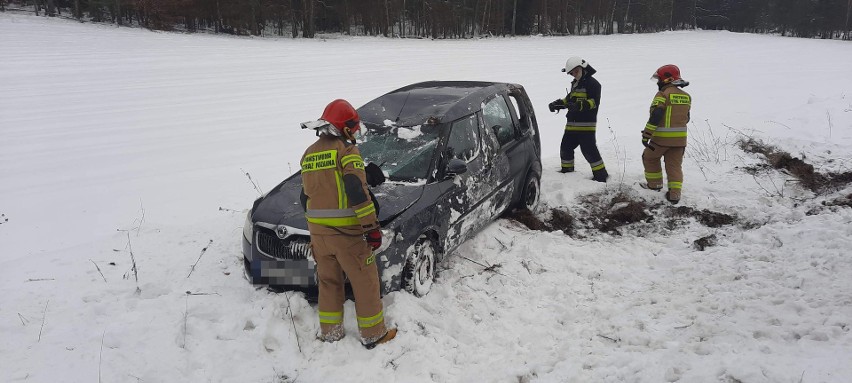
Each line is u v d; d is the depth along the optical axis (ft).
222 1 142.20
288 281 14.19
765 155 27.66
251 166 31.45
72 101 50.37
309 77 66.85
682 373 11.07
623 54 106.32
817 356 10.86
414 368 12.53
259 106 49.37
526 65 82.89
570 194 22.97
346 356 12.88
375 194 15.19
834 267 15.05
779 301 13.80
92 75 64.80
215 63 79.36
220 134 39.45
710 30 233.96
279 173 29.99
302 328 13.71
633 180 24.25
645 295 15.51
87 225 22.27
